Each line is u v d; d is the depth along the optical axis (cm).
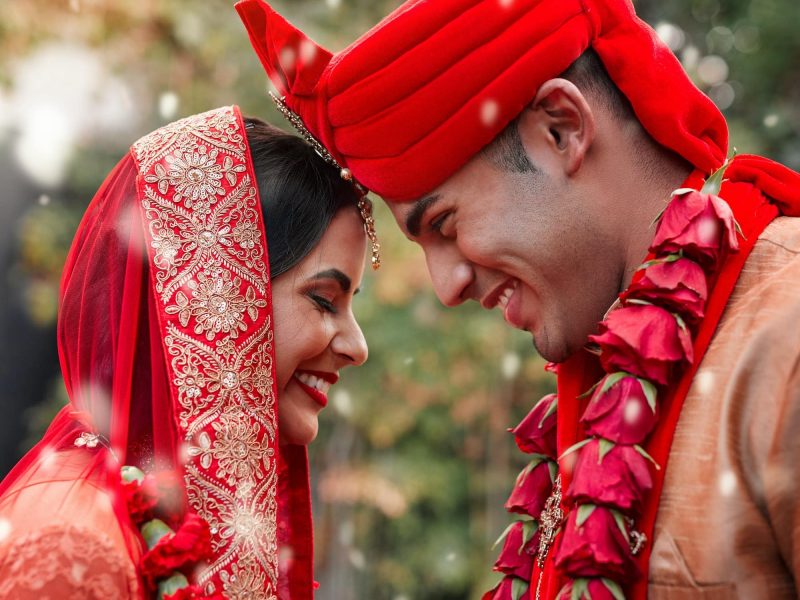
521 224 164
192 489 164
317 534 637
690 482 147
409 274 572
